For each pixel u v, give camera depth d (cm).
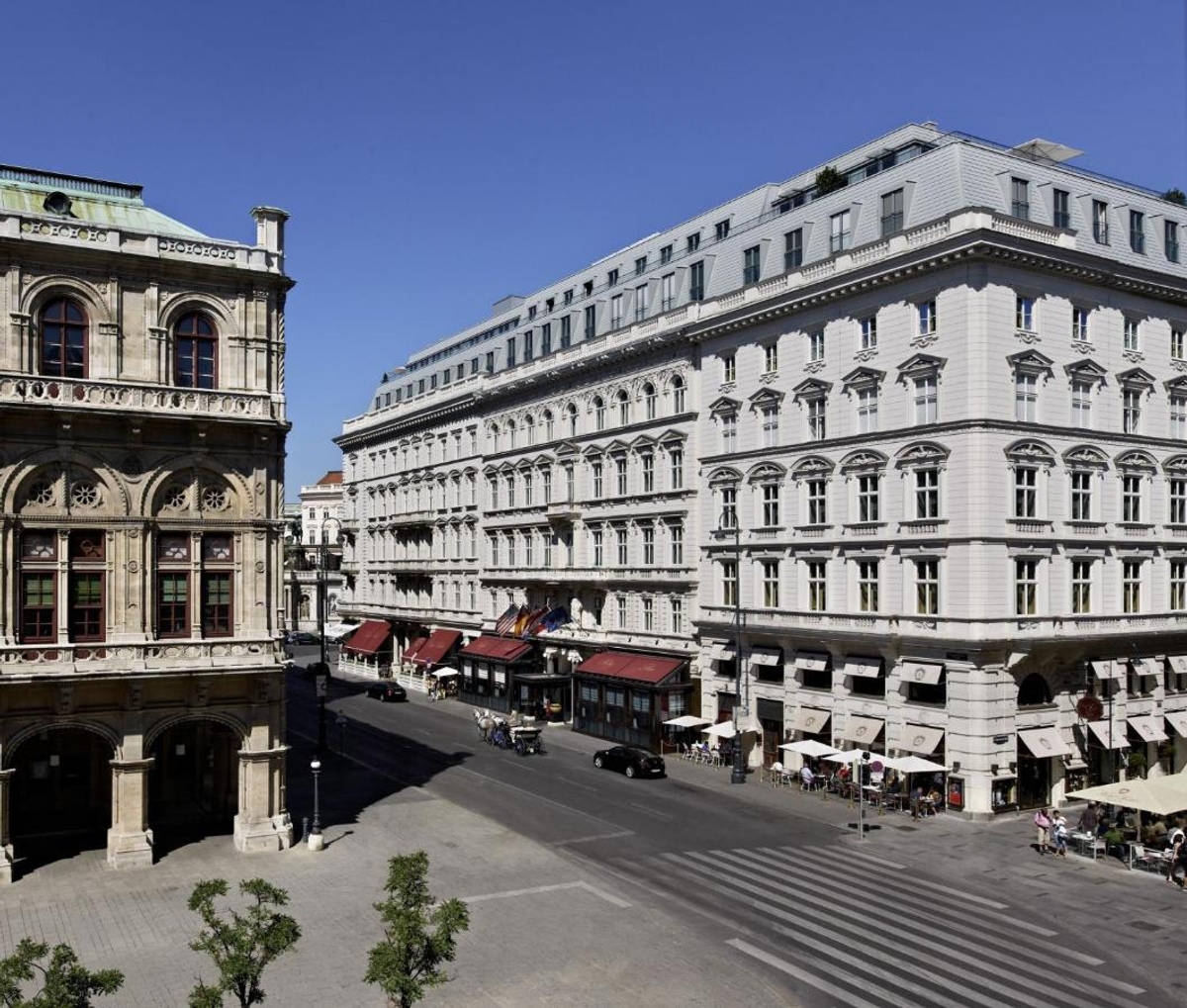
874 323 4853
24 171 3969
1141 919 3116
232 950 2144
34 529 3553
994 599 4344
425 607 9156
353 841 3934
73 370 3669
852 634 4775
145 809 3653
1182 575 5172
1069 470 4653
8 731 3475
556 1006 2464
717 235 6575
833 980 2617
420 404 9206
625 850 3819
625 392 6525
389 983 1959
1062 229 4628
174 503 3781
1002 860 3744
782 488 5284
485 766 5472
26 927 2997
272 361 4003
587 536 6862
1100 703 4484
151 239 3766
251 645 3803
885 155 5444
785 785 5003
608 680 6275
